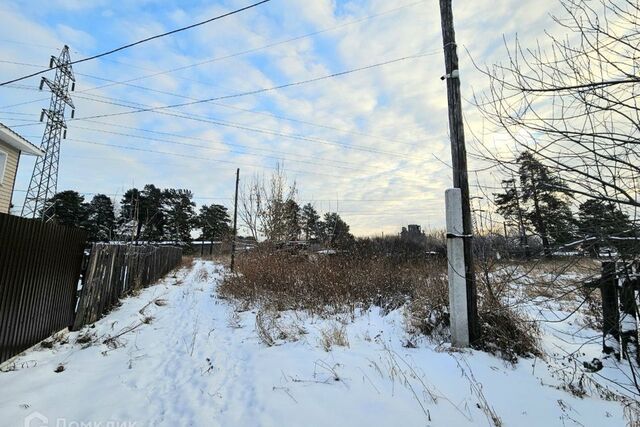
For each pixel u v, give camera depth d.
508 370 4.54
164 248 19.50
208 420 3.36
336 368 4.60
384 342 5.77
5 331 4.32
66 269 6.08
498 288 5.71
